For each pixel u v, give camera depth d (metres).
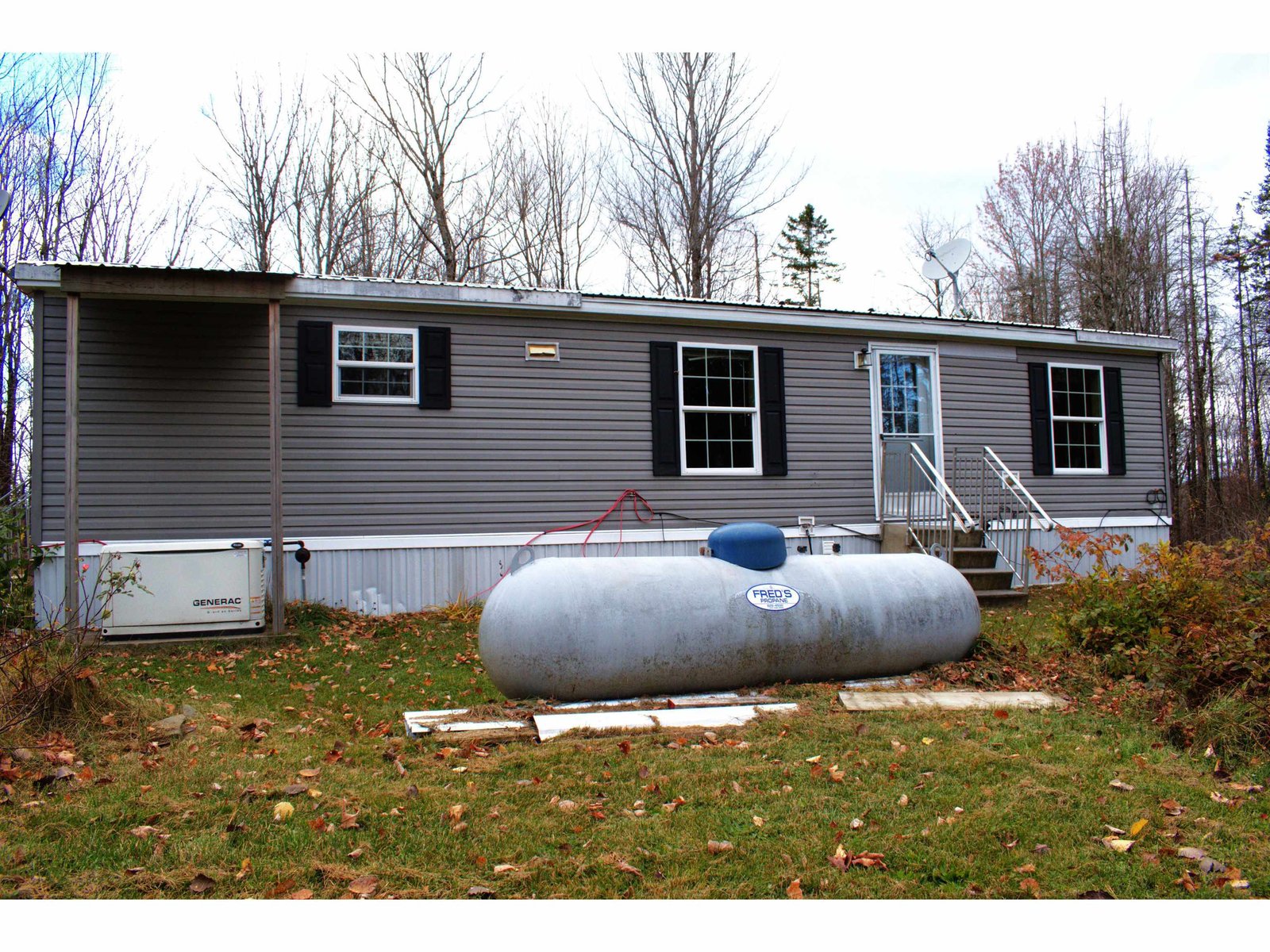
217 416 8.73
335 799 3.84
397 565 9.18
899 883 3.11
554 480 9.77
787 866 3.21
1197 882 3.14
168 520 8.54
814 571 6.33
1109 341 12.57
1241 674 5.00
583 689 5.54
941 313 28.23
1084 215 24.77
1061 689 5.99
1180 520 23.78
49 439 8.36
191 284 7.54
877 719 5.16
